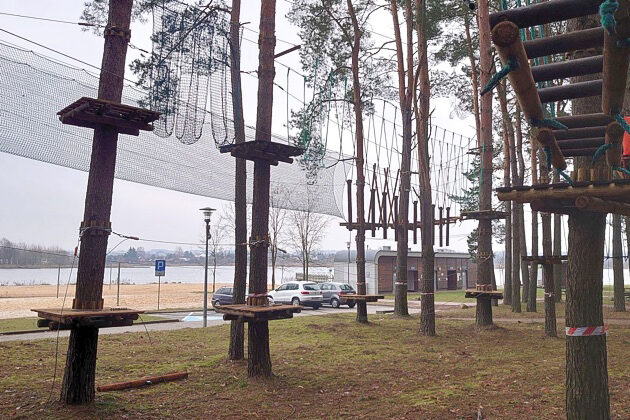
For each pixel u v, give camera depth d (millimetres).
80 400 6758
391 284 46188
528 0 4664
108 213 7012
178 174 10148
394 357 10961
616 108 3309
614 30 2541
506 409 6699
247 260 11469
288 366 9914
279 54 9734
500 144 24844
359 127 18125
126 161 9352
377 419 6461
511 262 26328
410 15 16828
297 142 11805
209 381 8562
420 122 14992
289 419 6539
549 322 13781
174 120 8312
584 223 5117
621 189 4191
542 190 4625
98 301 6785
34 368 9516
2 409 6598
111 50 7305
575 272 5156
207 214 17797
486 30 15477
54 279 82875
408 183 19578
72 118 6754
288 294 29312
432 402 7172
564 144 5082
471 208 20844
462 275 55875
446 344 12812
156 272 26438
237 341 10258
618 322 17531
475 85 22125
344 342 13219
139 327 17562
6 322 18031
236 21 10633
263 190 8867
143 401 7301
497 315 20828
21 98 7445
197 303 31188
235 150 8719
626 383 7848
